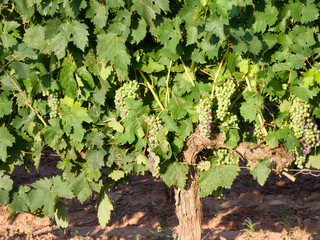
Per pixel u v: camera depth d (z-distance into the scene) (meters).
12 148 4.18
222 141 4.15
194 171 4.46
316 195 8.30
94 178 4.17
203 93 4.01
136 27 3.78
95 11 3.71
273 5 3.73
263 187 9.02
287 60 3.85
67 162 4.12
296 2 3.70
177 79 4.10
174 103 4.07
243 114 3.93
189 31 3.74
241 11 3.71
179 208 4.61
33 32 3.85
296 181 9.18
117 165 4.26
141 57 4.04
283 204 8.11
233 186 9.18
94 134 4.05
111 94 4.18
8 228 7.14
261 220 7.54
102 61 3.94
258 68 3.87
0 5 3.90
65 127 3.97
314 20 3.85
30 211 4.46
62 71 3.89
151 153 4.04
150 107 4.27
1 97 4.00
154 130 3.99
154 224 7.54
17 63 3.80
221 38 3.53
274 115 4.25
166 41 3.80
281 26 3.80
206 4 3.47
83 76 3.95
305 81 3.80
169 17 3.84
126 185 9.37
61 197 4.38
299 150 4.10
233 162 4.27
